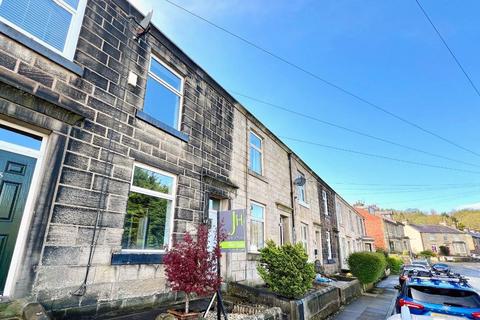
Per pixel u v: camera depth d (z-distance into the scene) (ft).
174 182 23.77
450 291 20.13
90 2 19.29
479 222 281.33
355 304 36.91
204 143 28.12
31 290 13.55
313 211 58.44
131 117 20.48
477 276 96.07
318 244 58.85
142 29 22.88
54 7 17.34
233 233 19.66
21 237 13.82
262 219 37.99
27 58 15.03
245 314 20.31
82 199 16.39
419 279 22.40
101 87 18.69
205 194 26.66
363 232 118.73
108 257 17.25
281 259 25.77
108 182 17.99
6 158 14.05
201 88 29.37
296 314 22.97
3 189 13.66
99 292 16.44
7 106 13.94
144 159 20.86
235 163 33.06
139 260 19.01
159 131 22.76
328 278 47.67
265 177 39.83
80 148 16.78
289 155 50.29
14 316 11.95
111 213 17.83
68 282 15.07
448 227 237.25
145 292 19.07
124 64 20.75
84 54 18.07
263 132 41.88
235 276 29.45
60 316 14.48
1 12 15.02
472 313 18.04
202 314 17.79
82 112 17.21
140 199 20.67
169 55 25.57
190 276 16.58
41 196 14.51
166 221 22.53
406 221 231.71
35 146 15.30
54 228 14.87
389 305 36.58
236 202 31.81
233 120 34.32
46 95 15.55
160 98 24.44
